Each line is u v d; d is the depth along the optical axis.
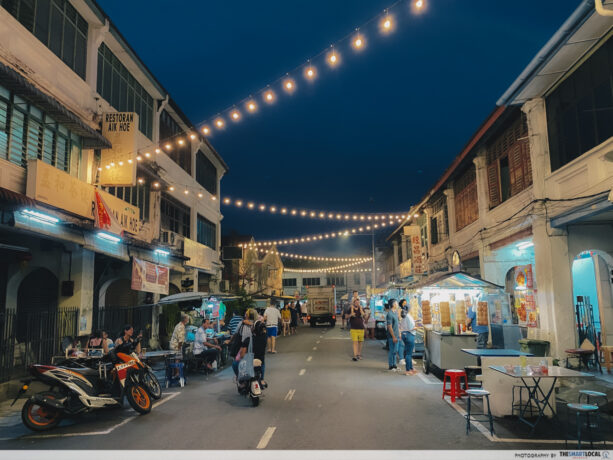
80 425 7.33
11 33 10.25
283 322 27.83
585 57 9.95
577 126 10.43
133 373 8.30
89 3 13.35
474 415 7.54
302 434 6.54
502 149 14.88
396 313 13.07
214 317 19.97
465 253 18.48
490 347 14.61
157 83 18.39
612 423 7.10
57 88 11.98
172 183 20.80
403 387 10.09
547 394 7.39
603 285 12.09
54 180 10.60
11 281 12.25
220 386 10.81
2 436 6.79
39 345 11.01
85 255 13.23
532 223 11.85
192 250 22.48
